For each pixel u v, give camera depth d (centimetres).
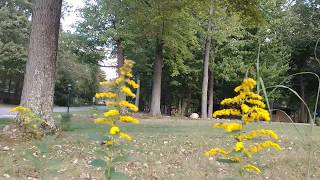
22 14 3884
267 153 944
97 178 685
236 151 406
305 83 4247
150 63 3734
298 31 3775
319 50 3778
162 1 2367
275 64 3328
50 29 1190
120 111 409
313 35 3716
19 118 1070
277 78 3328
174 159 877
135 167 784
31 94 1163
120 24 2841
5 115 2597
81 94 6900
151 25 2533
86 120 1852
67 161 790
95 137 411
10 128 1059
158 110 2872
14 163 753
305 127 1777
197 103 4516
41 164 488
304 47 3800
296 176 766
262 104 403
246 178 700
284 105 4688
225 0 1788
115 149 428
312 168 826
